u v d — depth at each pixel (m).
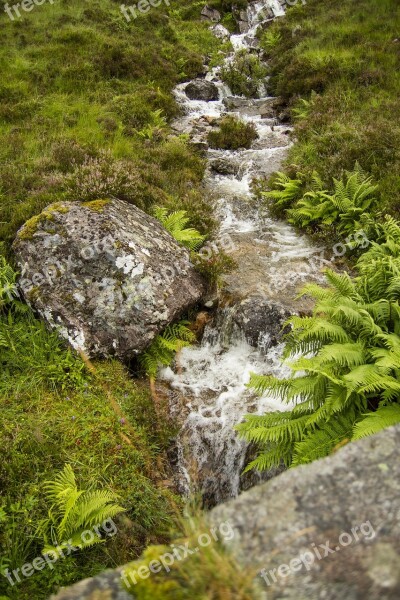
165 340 5.97
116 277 5.88
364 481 2.18
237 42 18.66
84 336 5.56
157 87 13.76
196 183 9.73
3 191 7.68
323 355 4.07
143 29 17.45
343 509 2.07
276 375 5.72
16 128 10.08
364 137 8.94
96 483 4.12
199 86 14.91
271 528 2.04
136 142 10.58
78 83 12.80
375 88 11.55
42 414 4.66
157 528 4.01
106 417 4.81
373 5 15.73
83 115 11.13
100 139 10.20
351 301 4.77
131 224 6.57
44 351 5.38
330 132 9.85
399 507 2.03
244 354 6.18
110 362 5.64
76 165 8.34
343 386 4.04
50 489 3.95
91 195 6.99
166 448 5.04
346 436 3.86
